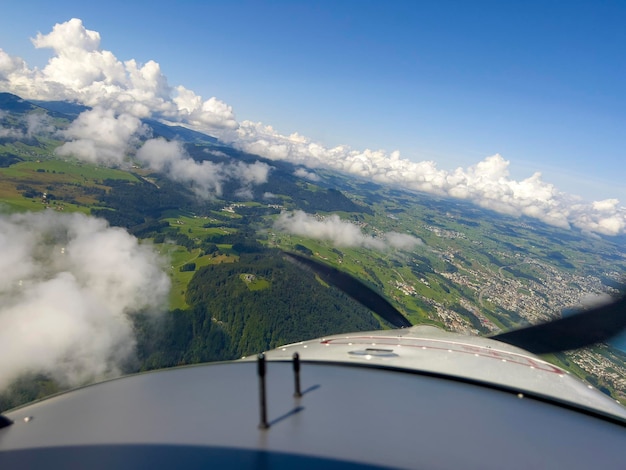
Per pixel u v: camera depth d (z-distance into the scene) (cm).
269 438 453
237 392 592
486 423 546
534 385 758
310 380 651
